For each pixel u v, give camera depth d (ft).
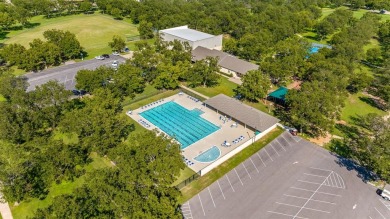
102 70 274.57
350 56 342.03
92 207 131.85
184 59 328.08
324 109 222.07
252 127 230.89
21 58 314.14
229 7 553.23
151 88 304.50
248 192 176.86
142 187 141.59
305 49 363.15
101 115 202.08
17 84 255.29
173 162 151.74
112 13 543.39
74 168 185.98
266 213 162.81
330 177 189.16
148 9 512.63
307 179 187.52
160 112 263.08
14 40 422.82
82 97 277.64
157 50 385.29
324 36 477.77
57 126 234.79
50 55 330.54
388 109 273.33
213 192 176.35
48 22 522.88
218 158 201.46
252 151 213.46
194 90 302.25
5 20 449.89
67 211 124.77
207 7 570.05
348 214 163.43
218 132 235.81
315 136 231.71
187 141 223.71
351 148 217.77
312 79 282.77
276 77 300.61
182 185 180.24
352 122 253.65
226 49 394.73
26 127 211.41
